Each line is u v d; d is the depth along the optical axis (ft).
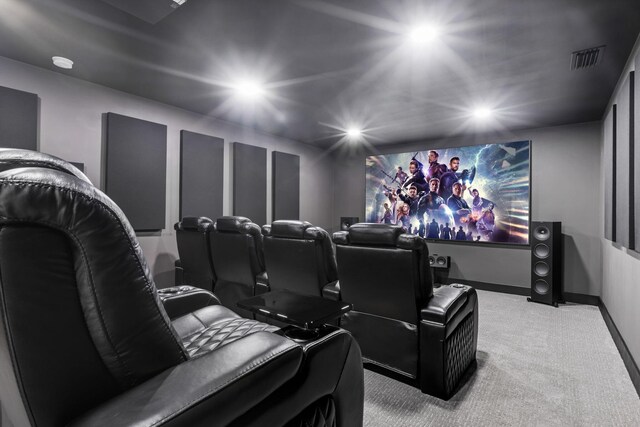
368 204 19.52
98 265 2.13
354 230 6.50
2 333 1.92
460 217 16.38
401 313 6.38
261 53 8.81
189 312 5.58
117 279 2.22
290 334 3.70
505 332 9.86
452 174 16.66
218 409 2.25
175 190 13.33
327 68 9.64
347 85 10.85
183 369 2.44
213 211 14.53
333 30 7.66
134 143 11.80
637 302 7.04
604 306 11.65
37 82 9.78
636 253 7.23
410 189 17.97
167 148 13.04
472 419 5.59
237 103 12.84
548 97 11.34
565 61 8.84
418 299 6.23
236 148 15.55
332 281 7.84
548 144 14.55
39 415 2.02
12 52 8.90
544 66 9.18
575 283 13.73
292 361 2.87
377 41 8.09
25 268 1.92
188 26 7.58
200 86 11.15
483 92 11.21
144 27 7.63
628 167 7.49
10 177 1.85
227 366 2.51
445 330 5.95
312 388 3.24
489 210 15.60
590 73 9.44
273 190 17.65
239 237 8.79
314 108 13.21
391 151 19.48
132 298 2.31
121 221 2.25
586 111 12.46
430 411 5.80
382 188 18.99
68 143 10.41
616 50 8.16
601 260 12.75
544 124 14.33
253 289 9.15
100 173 11.15
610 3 6.46
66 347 2.12
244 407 2.44
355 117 14.37
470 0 6.46
